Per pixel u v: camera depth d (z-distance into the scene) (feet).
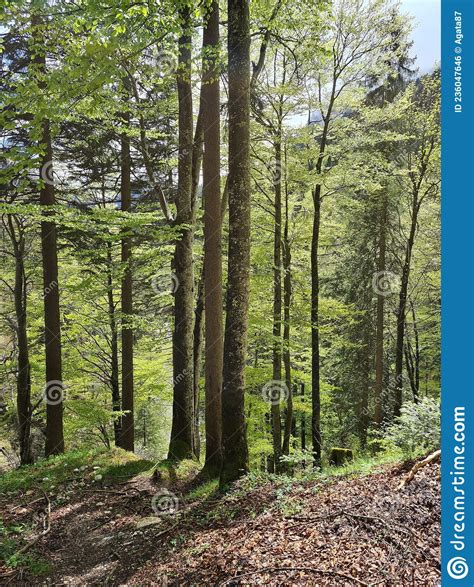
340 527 15.43
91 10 16.76
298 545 15.20
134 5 17.42
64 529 24.59
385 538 14.05
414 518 14.47
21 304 49.57
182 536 20.34
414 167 50.08
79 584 18.52
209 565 16.22
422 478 16.79
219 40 31.76
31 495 30.09
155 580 16.65
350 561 13.38
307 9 27.55
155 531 22.30
